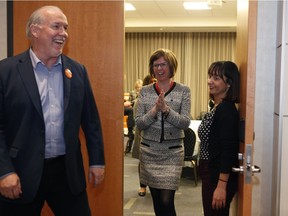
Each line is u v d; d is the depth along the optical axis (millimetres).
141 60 9266
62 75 1763
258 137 2406
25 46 2570
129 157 6402
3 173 1559
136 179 5020
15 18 2564
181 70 9148
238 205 2184
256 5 1891
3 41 2623
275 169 2275
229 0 6477
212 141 2152
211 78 2223
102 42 2547
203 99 9117
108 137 2576
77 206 1800
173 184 2352
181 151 2436
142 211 3781
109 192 2600
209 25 8242
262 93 2395
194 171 4680
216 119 2123
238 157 2043
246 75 1945
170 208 2338
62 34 1675
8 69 1654
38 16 1659
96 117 1906
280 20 2232
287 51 2158
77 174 1781
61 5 2553
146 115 2363
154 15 7980
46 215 2582
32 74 1677
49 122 1707
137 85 7137
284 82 2162
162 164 2389
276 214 2213
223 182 2061
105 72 2555
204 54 9070
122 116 2559
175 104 2424
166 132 2383
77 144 1792
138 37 9242
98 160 1869
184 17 8164
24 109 1636
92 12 2543
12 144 1648
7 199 1677
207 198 2193
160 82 2473
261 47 2385
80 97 1785
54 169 1735
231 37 8945
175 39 9133
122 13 2527
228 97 2174
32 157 1657
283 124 2168
